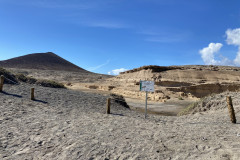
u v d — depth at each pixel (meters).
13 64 144.88
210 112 13.87
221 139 6.23
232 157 4.63
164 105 32.81
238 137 6.41
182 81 61.91
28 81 22.16
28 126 7.55
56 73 108.88
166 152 5.25
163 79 63.81
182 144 5.86
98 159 4.84
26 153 5.14
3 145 5.55
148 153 5.19
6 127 7.18
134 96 47.66
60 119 9.09
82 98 17.05
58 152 5.24
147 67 74.44
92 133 7.00
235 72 73.12
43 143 5.87
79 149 5.42
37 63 162.75
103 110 13.26
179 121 10.55
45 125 7.85
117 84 69.19
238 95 15.34
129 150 5.40
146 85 11.72
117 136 6.71
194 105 17.03
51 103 13.18
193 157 4.83
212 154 4.91
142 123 9.23
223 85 53.75
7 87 15.81
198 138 6.46
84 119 9.45
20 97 13.39
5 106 10.48
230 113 9.34
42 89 18.27
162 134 7.05
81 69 189.62
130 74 77.75
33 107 11.27
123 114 12.30
